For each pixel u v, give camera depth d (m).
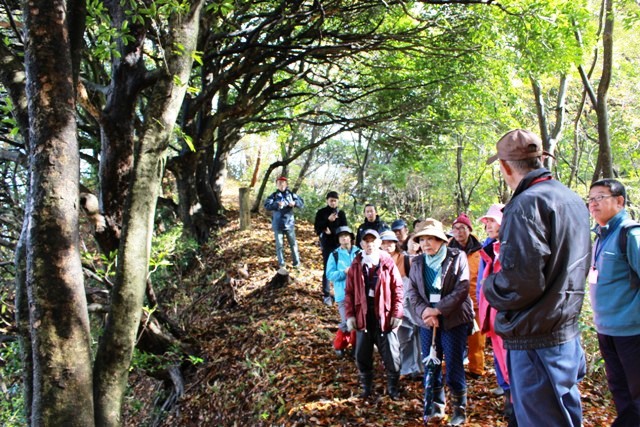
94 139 13.23
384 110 15.05
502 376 4.25
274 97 14.21
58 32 4.45
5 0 5.19
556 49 9.80
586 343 5.82
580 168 18.58
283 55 11.86
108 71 15.27
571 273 2.50
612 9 8.09
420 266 4.88
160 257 7.38
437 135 15.09
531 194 2.52
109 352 5.09
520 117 16.05
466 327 4.71
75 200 4.52
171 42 5.38
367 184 23.83
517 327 2.54
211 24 10.19
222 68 14.05
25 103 4.92
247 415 6.69
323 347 7.62
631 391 3.50
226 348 8.90
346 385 6.16
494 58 11.61
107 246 7.50
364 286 5.51
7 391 7.73
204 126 14.74
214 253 15.02
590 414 4.82
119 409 5.08
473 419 4.87
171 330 8.98
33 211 4.39
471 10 11.05
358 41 12.02
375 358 6.84
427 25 11.35
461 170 19.81
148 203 5.34
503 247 2.51
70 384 4.36
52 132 4.41
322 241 9.97
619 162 15.59
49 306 4.34
